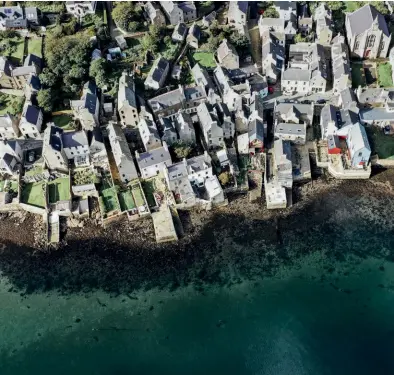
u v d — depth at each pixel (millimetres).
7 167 174500
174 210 166625
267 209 166000
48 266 158000
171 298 148125
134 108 180250
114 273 154625
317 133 184250
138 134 187625
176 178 167500
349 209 164250
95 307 148000
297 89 196625
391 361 132000
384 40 198750
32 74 195000
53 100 192750
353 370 131375
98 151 180250
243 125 183750
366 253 153750
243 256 155500
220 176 169500
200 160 168750
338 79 188750
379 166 174250
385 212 162500
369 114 181250
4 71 194875
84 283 153250
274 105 190875
